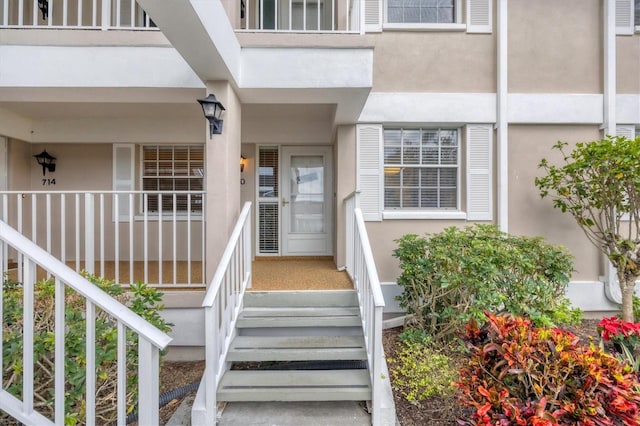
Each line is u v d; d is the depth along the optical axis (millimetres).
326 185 5633
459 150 4859
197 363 3521
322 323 3002
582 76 4719
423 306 3623
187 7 2154
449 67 4695
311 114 4863
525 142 4719
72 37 3506
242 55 3363
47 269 1618
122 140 5230
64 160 5492
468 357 2730
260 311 3154
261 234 5637
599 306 4621
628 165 3574
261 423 2352
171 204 5668
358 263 3227
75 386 1881
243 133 5262
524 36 4703
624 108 4711
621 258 3965
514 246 3668
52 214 5461
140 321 1752
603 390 1797
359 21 3807
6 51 3396
